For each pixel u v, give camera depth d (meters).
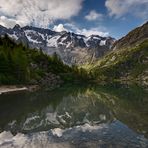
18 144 28.59
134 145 28.14
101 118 48.72
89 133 34.47
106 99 88.62
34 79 152.12
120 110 59.78
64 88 151.88
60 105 70.69
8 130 37.03
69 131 36.12
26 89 120.94
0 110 56.72
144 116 50.22
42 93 107.38
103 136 32.41
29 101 76.25
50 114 53.97
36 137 32.19
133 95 104.88
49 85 162.62
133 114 53.00
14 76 126.81
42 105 68.81
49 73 194.12
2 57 124.12
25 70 134.25
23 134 34.28
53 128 38.62
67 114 54.56
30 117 49.22
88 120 46.50
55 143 29.02
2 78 117.25
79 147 27.38
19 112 54.78
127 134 33.59
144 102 78.06
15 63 128.38
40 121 45.25
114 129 37.28
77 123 43.47
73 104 73.62
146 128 38.00
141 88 164.88
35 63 187.88
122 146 27.72
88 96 100.94
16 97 85.94
